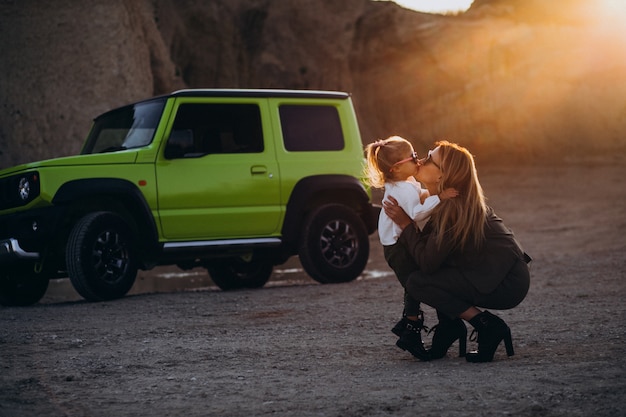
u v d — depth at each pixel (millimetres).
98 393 4500
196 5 39688
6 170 9688
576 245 21016
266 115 10781
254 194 10477
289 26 47625
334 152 11211
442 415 3836
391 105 51594
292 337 6477
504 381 4504
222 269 11922
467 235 5023
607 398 4039
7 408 4148
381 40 52156
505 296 5082
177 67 35656
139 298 9648
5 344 6305
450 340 5316
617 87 56562
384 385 4547
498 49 55156
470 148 52969
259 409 4066
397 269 5320
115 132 10602
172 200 9922
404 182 5184
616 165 50094
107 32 26328
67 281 15445
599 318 6961
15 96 24156
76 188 9289
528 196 35781
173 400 4305
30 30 25141
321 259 10891
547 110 54938
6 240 9289
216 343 6215
